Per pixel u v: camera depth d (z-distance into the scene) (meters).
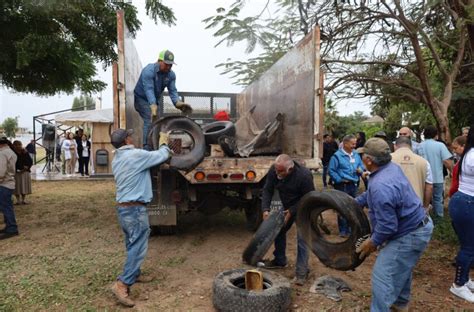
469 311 3.67
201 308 3.73
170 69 6.11
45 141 18.30
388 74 9.95
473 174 3.87
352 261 3.46
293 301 3.84
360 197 3.68
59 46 7.85
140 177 3.84
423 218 3.13
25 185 9.15
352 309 3.67
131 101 5.89
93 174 15.83
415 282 4.38
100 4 8.12
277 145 6.54
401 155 4.55
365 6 8.47
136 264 3.82
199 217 7.45
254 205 6.11
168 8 8.78
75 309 3.69
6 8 7.43
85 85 10.41
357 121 29.94
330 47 9.33
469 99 9.60
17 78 9.17
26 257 5.21
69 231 6.59
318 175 14.80
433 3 7.27
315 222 3.91
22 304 3.80
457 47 9.15
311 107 5.44
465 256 3.94
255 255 4.32
